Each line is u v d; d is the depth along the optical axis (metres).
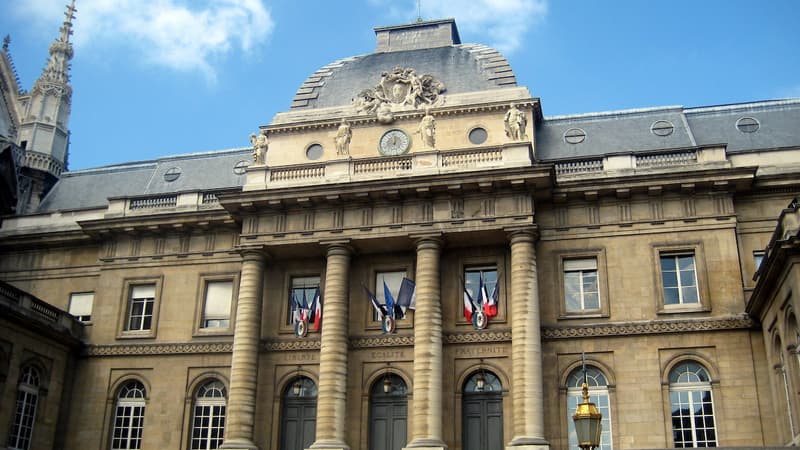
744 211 36.62
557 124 43.31
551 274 36.75
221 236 41.66
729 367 33.88
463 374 35.97
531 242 35.88
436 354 35.16
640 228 36.62
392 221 37.50
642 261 36.16
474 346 36.25
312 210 38.62
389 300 37.12
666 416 33.72
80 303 43.47
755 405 33.09
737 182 35.84
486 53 43.53
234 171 45.94
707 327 34.53
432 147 38.66
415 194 37.31
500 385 35.84
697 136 41.25
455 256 38.00
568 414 34.69
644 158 38.03
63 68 57.53
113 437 39.72
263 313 39.31
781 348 30.83
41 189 52.97
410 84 41.62
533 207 36.47
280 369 38.22
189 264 41.53
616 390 34.47
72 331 41.12
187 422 38.72
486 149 37.66
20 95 55.94
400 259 38.75
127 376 40.31
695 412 33.91
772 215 36.34
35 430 38.31
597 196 37.06
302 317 38.34
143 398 40.03
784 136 40.06
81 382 40.69
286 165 39.50
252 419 36.50
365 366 37.12
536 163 36.91
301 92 44.16
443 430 35.19
